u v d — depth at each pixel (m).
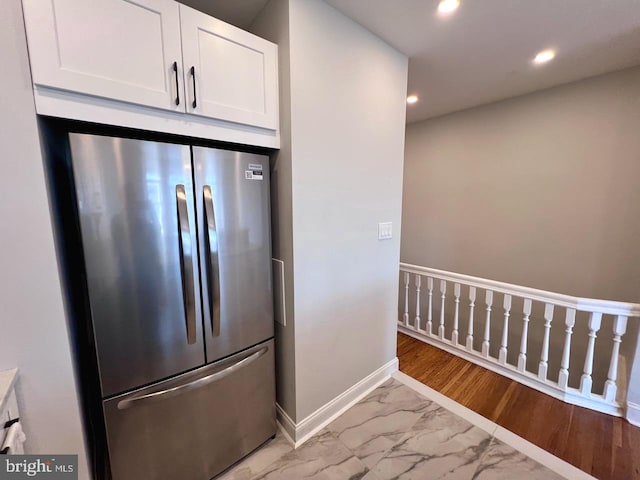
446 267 3.60
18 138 0.87
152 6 1.05
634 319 2.04
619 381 2.06
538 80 2.47
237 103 1.31
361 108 1.78
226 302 1.37
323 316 1.73
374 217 1.98
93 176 1.00
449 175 3.47
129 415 1.16
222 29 1.24
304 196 1.53
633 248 2.33
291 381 1.65
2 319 0.90
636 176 2.28
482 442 1.66
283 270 1.60
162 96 1.10
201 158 1.23
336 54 1.59
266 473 1.47
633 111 2.25
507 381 2.27
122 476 1.18
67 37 0.91
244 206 1.40
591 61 2.14
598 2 1.48
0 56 0.83
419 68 2.24
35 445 0.97
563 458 1.56
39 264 0.93
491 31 1.75
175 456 1.30
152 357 1.18
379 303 2.14
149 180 1.11
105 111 1.00
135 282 1.11
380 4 1.51
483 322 3.31
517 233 2.96
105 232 1.04
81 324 1.27
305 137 1.50
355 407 1.96
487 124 3.09
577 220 2.58
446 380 2.28
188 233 1.21
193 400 1.32
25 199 0.90
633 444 1.64
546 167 2.72
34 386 0.96
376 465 1.52
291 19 1.37
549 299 2.05
